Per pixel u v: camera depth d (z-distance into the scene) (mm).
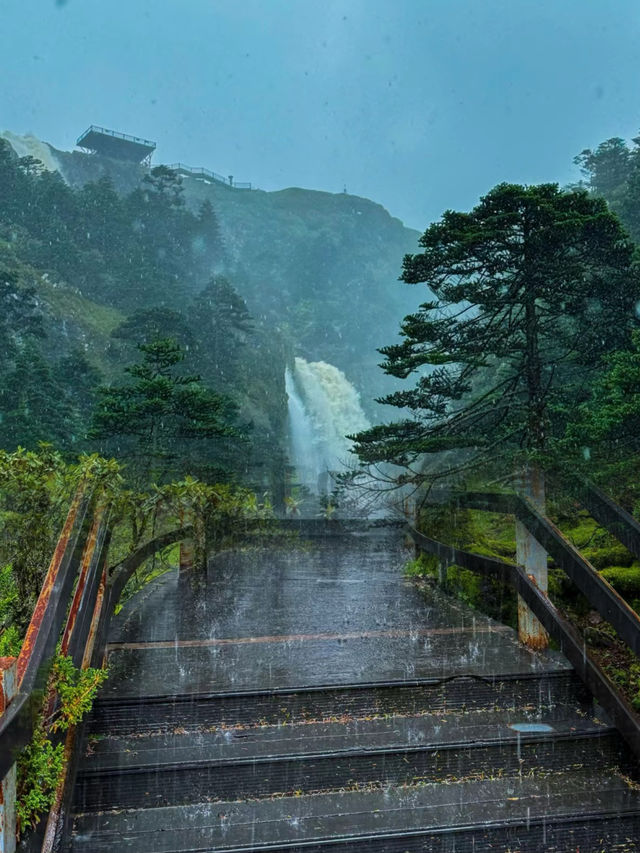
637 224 16453
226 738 3582
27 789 2252
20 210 67375
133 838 2902
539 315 6582
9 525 3949
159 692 3791
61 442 20984
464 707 4020
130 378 33875
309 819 3055
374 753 3387
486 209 6266
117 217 74625
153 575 8070
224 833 2938
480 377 12406
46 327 52281
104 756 3338
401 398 7441
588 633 5070
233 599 6633
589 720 3830
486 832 2990
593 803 3193
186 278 79750
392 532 11359
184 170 168750
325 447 71625
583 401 7672
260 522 11227
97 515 4301
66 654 3012
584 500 4312
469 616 5867
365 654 4613
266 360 60844
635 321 6555
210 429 12828
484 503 5473
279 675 4141
